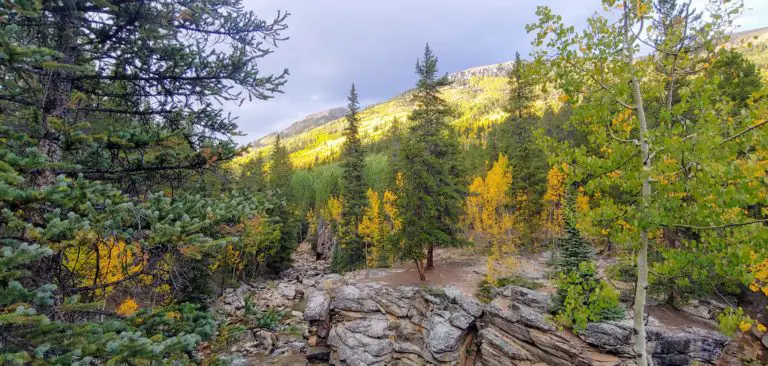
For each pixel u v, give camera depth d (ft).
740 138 16.55
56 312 14.25
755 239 15.87
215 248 16.37
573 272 24.53
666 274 20.88
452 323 57.11
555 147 22.35
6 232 13.93
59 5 17.52
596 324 44.83
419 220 72.38
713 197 15.78
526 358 48.03
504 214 99.66
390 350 59.16
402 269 86.99
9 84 16.15
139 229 14.56
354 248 130.72
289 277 141.49
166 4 20.85
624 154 20.34
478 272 75.72
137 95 22.47
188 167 21.21
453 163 102.58
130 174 20.56
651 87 21.35
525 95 114.73
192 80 22.45
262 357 69.62
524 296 55.83
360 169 137.18
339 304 69.72
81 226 12.67
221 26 22.80
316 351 68.95
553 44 21.85
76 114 20.13
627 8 20.58
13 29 12.57
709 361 43.29
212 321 18.20
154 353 12.60
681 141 16.35
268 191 24.03
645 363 19.62
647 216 18.01
